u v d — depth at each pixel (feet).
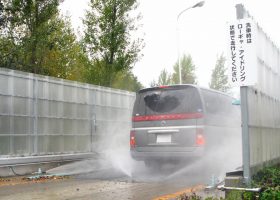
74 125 48.08
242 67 23.66
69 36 88.89
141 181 34.99
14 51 57.82
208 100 39.14
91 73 71.36
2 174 36.99
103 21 69.00
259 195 21.33
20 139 39.99
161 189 29.99
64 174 39.58
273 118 31.86
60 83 45.98
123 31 69.26
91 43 69.92
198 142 36.78
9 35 58.03
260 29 27.09
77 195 27.07
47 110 43.80
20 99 40.22
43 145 43.01
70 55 89.15
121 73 74.69
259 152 26.63
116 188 30.50
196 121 37.09
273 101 31.99
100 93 52.90
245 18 23.61
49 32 60.03
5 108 38.34
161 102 38.78
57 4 59.47
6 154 38.24
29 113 41.27
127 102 58.29
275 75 32.89
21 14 56.75
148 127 38.96
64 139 46.34
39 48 59.41
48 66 76.64
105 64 70.13
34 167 40.68
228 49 23.97
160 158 38.22
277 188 22.62
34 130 41.75
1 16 55.06
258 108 26.89
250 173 23.90
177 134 37.58
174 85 38.52
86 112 50.29
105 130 53.52
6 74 38.63
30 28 58.49
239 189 21.81
